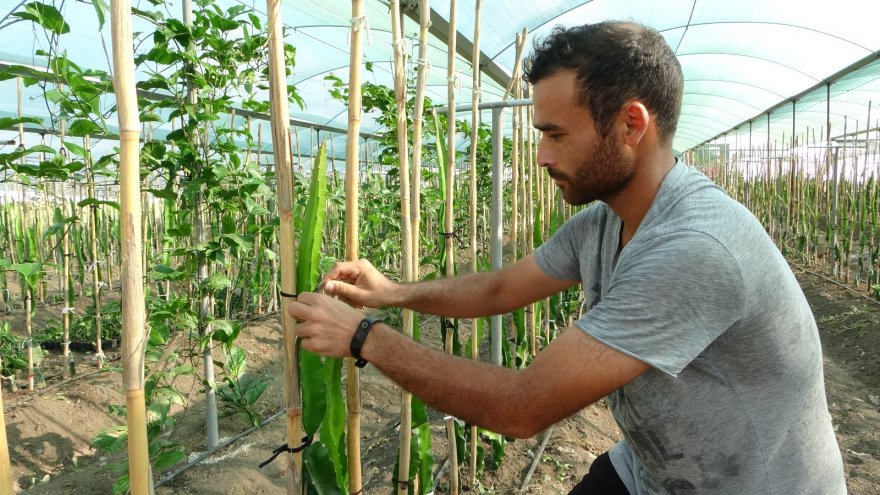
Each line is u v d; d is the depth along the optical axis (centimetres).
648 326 117
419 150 192
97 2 119
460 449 311
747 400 132
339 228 611
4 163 219
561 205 518
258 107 336
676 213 125
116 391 435
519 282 180
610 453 190
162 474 337
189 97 304
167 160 298
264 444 378
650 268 119
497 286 181
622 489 182
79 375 459
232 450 368
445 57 643
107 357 514
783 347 128
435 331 634
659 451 145
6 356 429
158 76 280
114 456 371
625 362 118
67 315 454
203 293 322
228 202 320
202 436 388
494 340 305
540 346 449
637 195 135
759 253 122
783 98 1134
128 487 263
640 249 124
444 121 422
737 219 123
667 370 117
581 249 167
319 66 717
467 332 635
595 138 126
